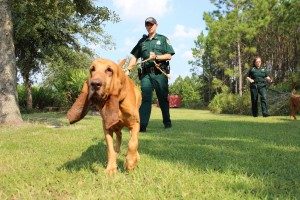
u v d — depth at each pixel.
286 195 3.53
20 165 5.17
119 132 5.68
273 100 18.91
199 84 58.22
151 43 9.13
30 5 14.77
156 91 9.62
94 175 4.35
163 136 8.16
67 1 14.98
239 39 35.94
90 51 24.95
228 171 4.39
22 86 29.33
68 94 21.00
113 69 4.10
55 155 5.88
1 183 4.20
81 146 6.72
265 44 39.44
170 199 3.42
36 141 7.67
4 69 12.20
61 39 24.44
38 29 22.86
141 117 9.12
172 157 5.47
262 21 35.12
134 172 4.42
